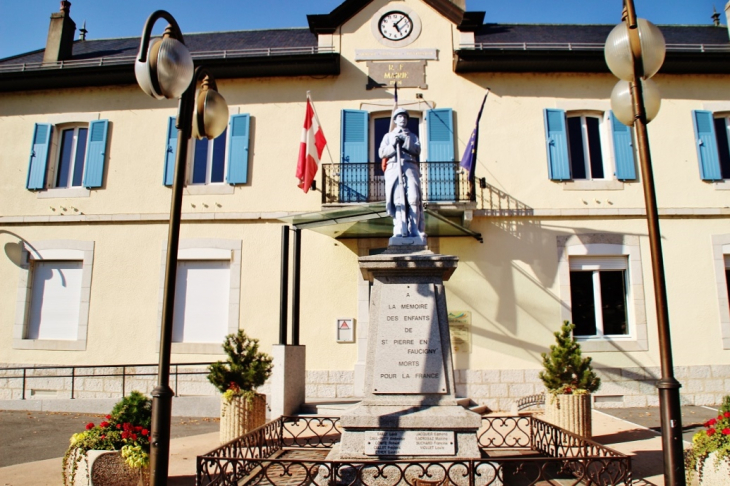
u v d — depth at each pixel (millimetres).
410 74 12055
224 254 11430
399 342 5086
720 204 11414
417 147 5836
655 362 10703
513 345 10805
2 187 12219
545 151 11633
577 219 11312
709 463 4371
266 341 11070
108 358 11273
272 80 12188
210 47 13453
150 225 11758
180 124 4180
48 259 11828
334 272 11211
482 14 12078
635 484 5043
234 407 7090
